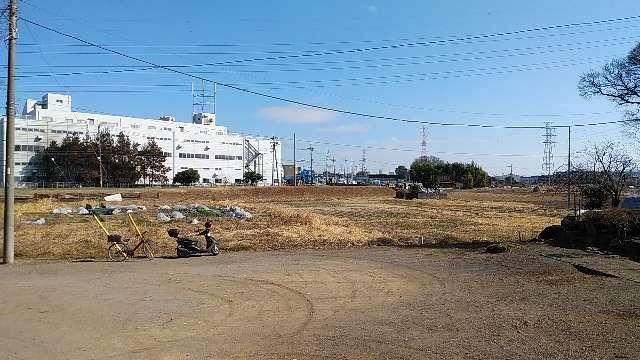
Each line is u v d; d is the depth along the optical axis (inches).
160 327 341.1
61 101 4362.7
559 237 810.2
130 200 2069.4
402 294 446.6
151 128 4677.7
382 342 305.3
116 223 1082.1
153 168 4202.8
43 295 442.0
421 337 315.0
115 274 553.9
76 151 3848.4
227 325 346.9
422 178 5398.6
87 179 3969.0
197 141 4881.9
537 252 687.1
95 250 741.3
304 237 877.2
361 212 1819.6
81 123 4217.5
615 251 673.0
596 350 287.9
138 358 278.5
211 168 5000.0
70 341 309.1
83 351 290.2
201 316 371.2
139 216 1263.5
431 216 1646.2
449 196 3380.9
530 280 503.8
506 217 1615.4
